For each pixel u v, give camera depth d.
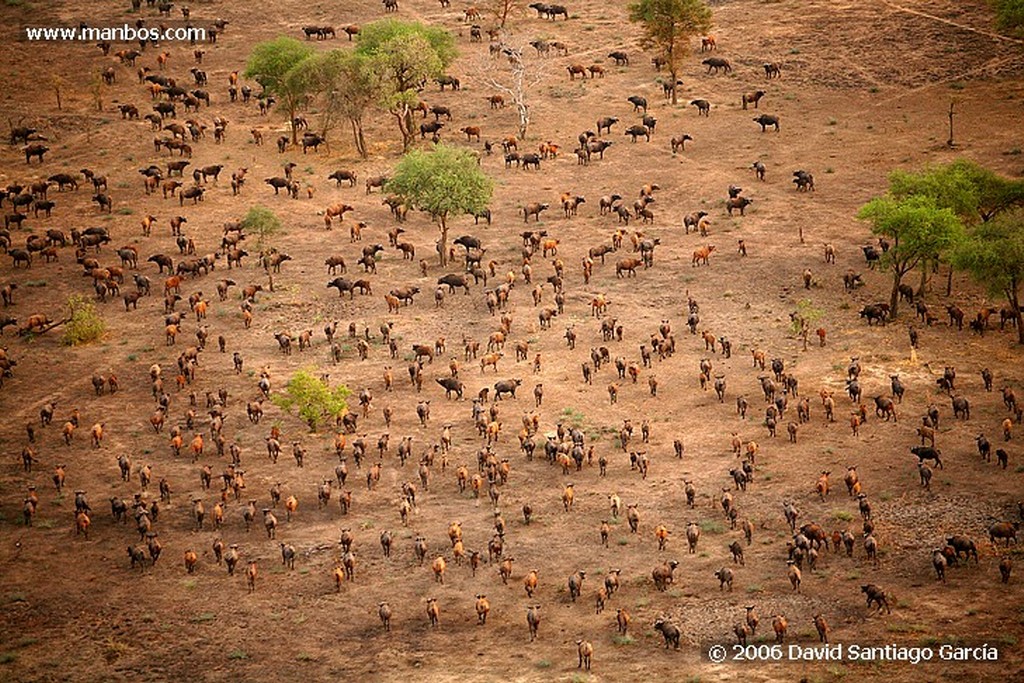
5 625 54.09
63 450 69.81
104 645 52.44
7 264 94.62
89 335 82.62
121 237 98.06
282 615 54.06
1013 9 115.12
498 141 114.69
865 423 68.44
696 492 62.41
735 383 74.19
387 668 49.84
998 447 64.69
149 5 146.75
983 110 112.56
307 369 75.69
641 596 53.88
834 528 58.16
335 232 98.56
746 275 88.44
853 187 101.12
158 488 65.44
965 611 50.88
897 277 80.44
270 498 64.06
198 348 79.75
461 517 61.62
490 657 50.19
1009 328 79.50
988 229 77.25
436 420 71.69
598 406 72.38
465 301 86.94
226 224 99.19
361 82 109.69
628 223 98.19
